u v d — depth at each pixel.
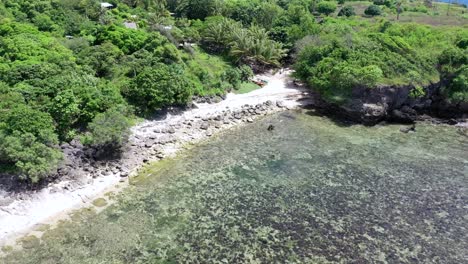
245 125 63.16
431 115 68.31
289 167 51.03
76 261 35.12
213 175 48.94
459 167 51.59
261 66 84.50
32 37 67.38
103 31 74.50
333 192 45.91
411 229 40.03
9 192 41.53
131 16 91.56
